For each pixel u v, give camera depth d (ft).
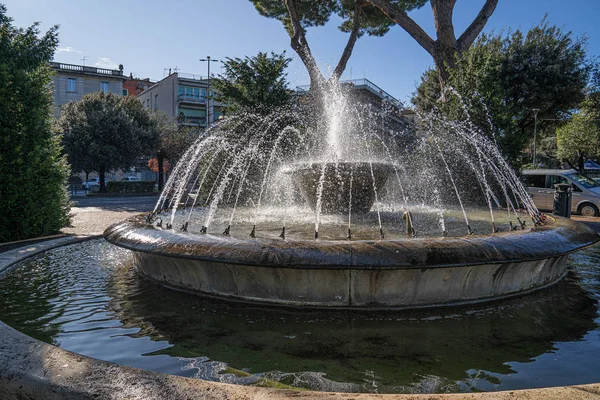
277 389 4.64
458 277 9.40
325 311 9.07
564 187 29.50
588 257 16.66
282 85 45.34
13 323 8.72
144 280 12.01
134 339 7.86
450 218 17.81
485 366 6.78
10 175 21.77
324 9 53.78
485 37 58.95
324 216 18.29
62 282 12.09
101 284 11.78
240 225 15.17
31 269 13.91
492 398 4.37
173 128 118.21
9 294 10.87
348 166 17.07
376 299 9.14
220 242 9.47
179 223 16.01
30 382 4.90
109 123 94.22
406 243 8.84
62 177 25.29
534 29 58.29
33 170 22.74
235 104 44.55
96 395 4.54
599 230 27.66
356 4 49.62
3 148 22.17
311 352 7.29
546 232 10.70
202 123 154.92
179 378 4.87
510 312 9.21
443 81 39.04
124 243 11.26
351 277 9.03
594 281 12.28
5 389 5.00
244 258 8.76
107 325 8.58
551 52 55.57
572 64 55.83
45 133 24.61
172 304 9.78
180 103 151.02
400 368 6.70
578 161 103.19
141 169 142.92
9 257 14.90
